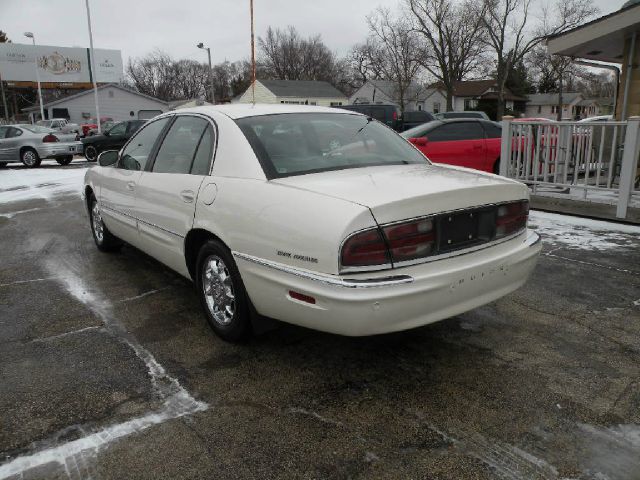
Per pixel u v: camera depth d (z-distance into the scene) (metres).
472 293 2.82
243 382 2.91
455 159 9.37
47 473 2.21
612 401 2.68
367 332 2.54
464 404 2.67
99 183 5.13
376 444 2.37
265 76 76.94
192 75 86.50
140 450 2.35
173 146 3.91
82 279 4.75
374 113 18.14
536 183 7.41
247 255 2.93
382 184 2.77
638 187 8.04
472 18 40.75
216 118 3.54
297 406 2.67
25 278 4.81
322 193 2.67
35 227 7.08
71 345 3.39
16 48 47.66
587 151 6.83
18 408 2.68
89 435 2.46
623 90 8.93
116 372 3.04
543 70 58.59
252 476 2.18
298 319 2.76
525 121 7.66
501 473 2.18
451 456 2.28
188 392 2.81
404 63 42.81
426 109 54.25
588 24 8.36
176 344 3.39
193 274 3.67
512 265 3.01
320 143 3.41
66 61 49.59
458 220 2.75
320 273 2.54
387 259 2.52
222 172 3.24
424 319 2.65
